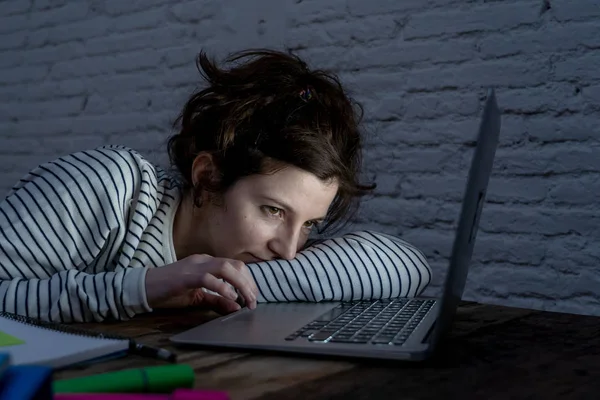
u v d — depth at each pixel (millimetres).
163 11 2340
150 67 2367
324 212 1111
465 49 1813
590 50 1661
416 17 1880
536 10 1723
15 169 2730
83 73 2537
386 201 1924
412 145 1889
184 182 1166
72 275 900
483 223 1808
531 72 1731
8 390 355
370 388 560
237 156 1069
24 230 956
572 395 558
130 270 902
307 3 2047
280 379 581
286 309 939
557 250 1706
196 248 1158
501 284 1779
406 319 822
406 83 1896
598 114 1654
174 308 979
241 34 2172
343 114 1190
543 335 807
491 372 624
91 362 597
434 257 1853
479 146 599
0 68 2775
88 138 2521
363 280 1051
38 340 607
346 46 1986
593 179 1662
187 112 1208
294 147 1042
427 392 554
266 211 1067
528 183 1745
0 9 2777
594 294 1659
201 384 559
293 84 1156
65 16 2590
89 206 995
